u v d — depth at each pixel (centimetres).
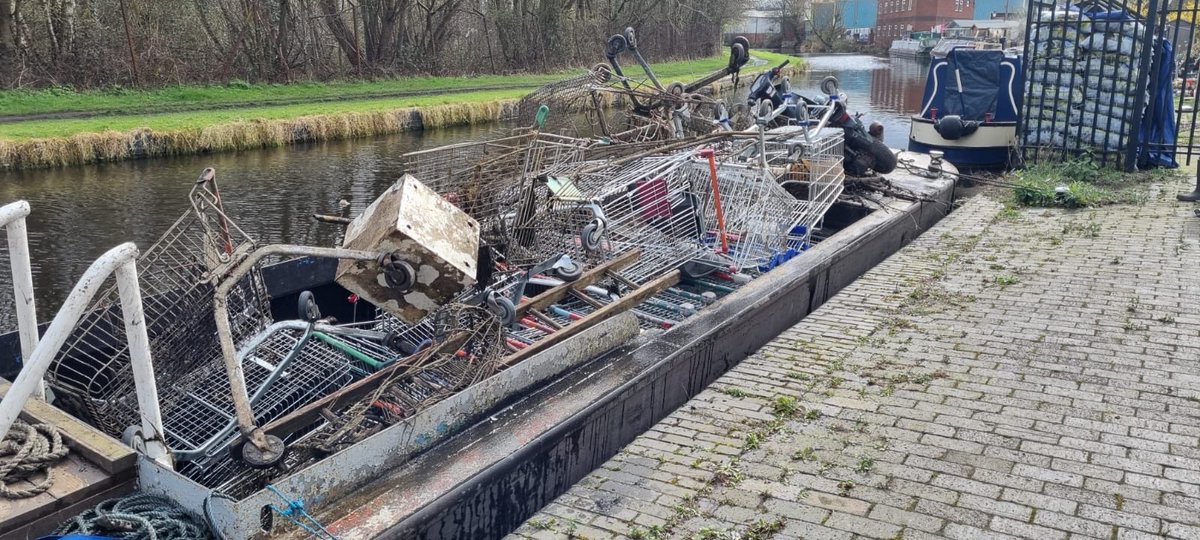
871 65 5281
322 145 1842
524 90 2781
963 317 593
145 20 2308
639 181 618
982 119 1273
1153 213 878
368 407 363
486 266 484
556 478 384
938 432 427
